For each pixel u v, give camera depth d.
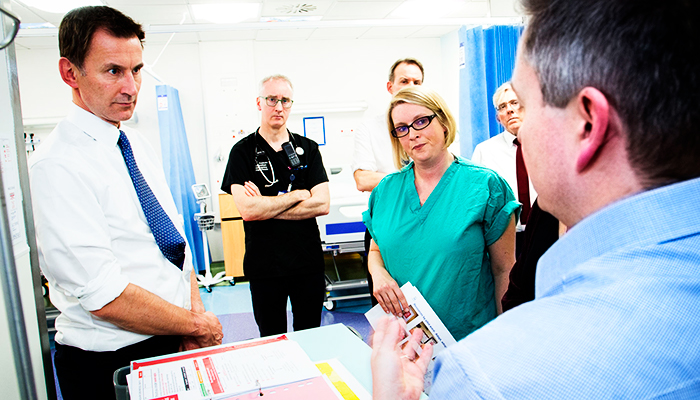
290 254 1.98
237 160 2.02
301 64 5.48
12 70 1.00
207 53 5.04
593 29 0.31
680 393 0.26
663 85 0.29
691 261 0.28
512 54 2.49
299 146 2.12
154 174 1.36
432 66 5.83
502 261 1.27
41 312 1.10
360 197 3.86
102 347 1.10
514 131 2.12
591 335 0.27
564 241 0.35
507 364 0.28
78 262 1.02
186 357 0.97
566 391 0.26
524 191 2.15
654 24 0.29
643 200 0.30
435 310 1.23
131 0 3.71
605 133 0.32
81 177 1.05
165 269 1.23
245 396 0.79
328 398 0.79
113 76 1.08
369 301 3.85
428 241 1.23
